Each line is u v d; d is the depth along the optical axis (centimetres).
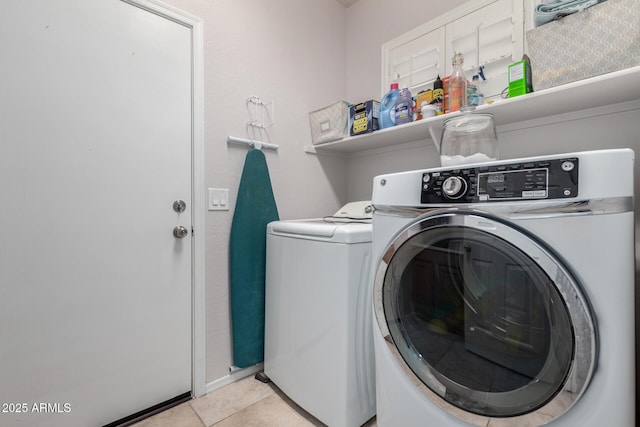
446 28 171
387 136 175
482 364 83
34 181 107
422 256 95
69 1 114
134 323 129
